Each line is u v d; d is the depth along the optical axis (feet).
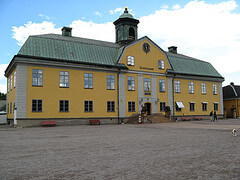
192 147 37.11
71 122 104.53
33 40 104.22
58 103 102.01
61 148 37.35
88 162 27.07
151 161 27.22
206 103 156.56
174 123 111.04
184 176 21.15
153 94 132.16
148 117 119.96
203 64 164.96
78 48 114.52
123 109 120.37
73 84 106.93
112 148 36.76
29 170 23.94
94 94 112.37
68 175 21.97
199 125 93.91
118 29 149.69
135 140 46.60
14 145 41.42
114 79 119.55
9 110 113.29
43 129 81.25
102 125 104.32
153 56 134.31
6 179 20.97
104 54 121.39
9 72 114.42
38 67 98.68
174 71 142.20
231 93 187.01
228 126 86.74
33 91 96.48
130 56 125.39
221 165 25.17
